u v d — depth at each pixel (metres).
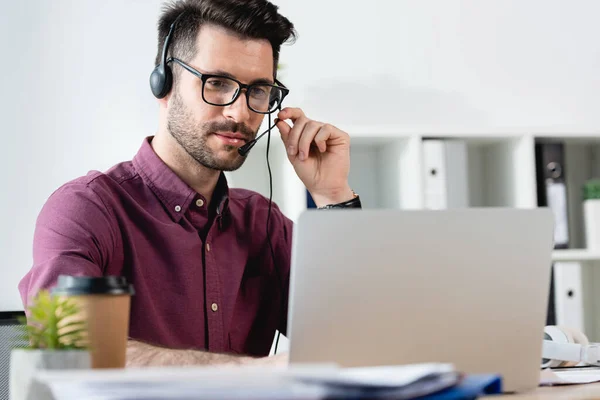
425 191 2.78
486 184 3.11
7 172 2.78
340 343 0.95
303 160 1.76
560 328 1.43
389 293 0.96
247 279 1.77
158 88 1.68
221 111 1.62
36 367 0.78
